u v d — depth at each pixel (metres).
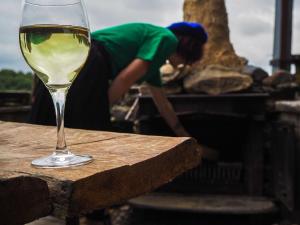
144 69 1.78
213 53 3.24
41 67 0.56
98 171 0.53
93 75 1.72
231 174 2.84
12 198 0.42
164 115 2.32
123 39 1.82
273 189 2.77
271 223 2.67
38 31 0.55
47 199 0.46
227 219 2.84
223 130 2.85
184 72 2.73
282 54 3.63
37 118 1.76
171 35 1.87
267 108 2.78
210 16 3.29
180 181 2.89
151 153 0.65
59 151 0.63
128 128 3.25
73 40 0.56
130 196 0.57
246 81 2.62
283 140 2.51
